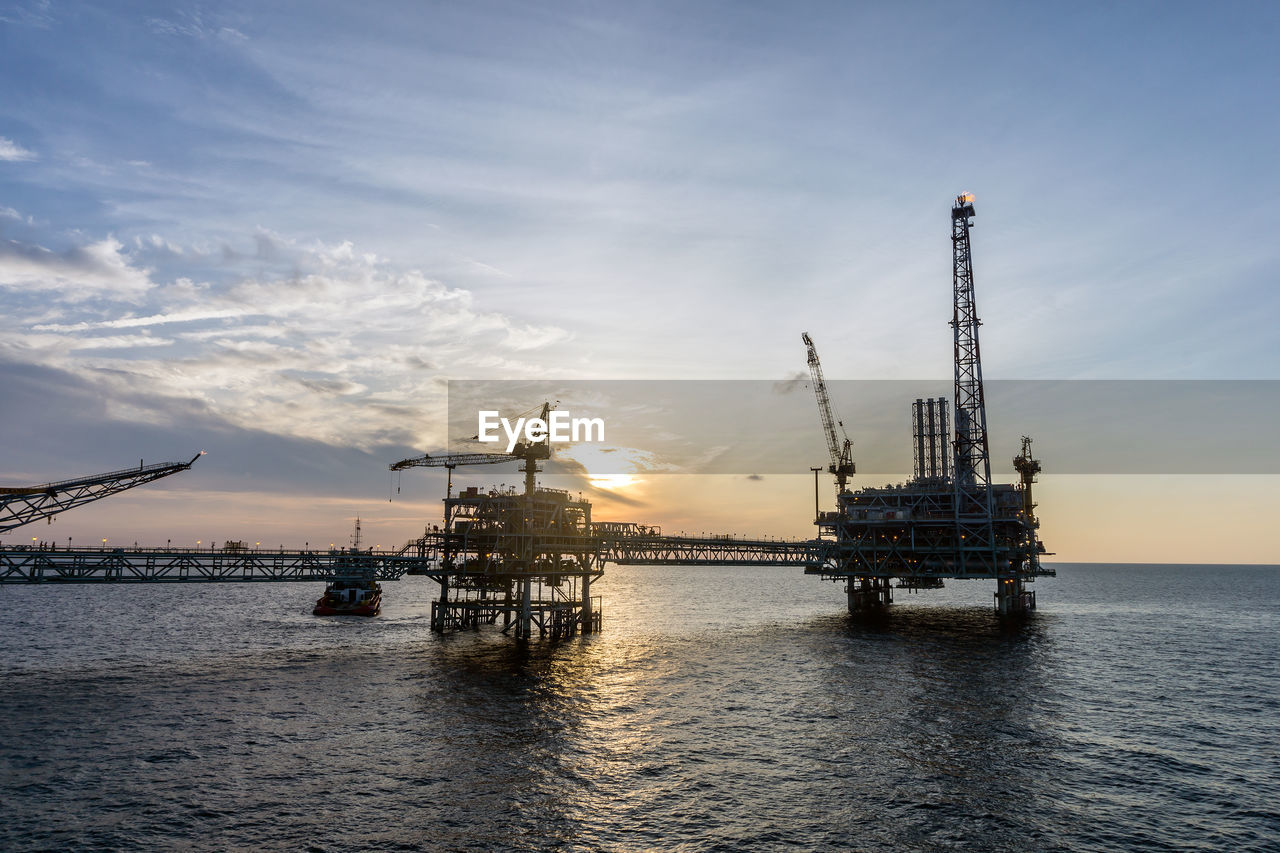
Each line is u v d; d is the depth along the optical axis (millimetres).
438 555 112750
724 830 40312
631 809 43031
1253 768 51125
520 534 102750
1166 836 40000
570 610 113688
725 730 59531
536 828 40312
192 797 44062
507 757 52031
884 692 74375
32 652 96562
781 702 69562
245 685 74062
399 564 106938
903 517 139750
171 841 38156
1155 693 74938
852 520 142625
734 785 47062
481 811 42500
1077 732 59719
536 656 94000
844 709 66938
